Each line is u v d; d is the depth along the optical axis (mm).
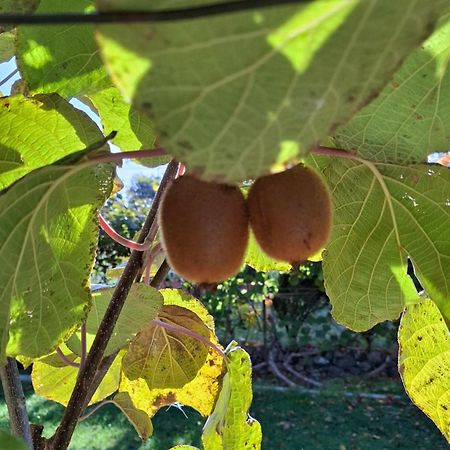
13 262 284
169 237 245
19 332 303
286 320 2102
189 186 245
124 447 1432
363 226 382
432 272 375
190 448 464
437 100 296
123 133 415
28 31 329
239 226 248
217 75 155
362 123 304
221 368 472
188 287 1618
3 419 1520
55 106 295
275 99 162
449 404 447
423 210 362
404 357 450
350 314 413
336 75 162
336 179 372
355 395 1799
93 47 338
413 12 152
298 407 1719
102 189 297
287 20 146
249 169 175
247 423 424
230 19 143
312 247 253
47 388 514
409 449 1447
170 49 146
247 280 1970
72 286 310
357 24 152
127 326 375
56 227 296
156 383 479
